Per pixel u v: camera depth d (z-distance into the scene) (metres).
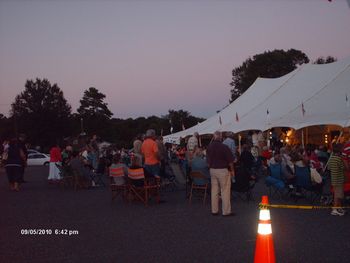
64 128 66.31
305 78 22.83
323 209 9.09
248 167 14.11
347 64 20.89
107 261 5.31
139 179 10.09
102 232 7.05
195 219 8.12
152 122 72.88
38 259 5.46
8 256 5.62
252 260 5.22
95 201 11.04
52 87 68.50
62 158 19.11
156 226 7.49
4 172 26.47
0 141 54.09
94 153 17.06
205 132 22.95
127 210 9.41
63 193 13.21
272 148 20.73
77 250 5.88
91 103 86.19
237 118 21.56
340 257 5.30
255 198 11.12
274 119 19.20
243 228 7.18
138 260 5.32
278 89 23.50
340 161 8.24
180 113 68.19
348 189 8.50
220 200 10.56
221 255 5.48
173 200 11.02
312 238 6.34
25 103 67.19
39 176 21.97
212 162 8.45
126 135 74.38
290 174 10.88
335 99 18.06
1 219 8.45
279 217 8.16
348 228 7.04
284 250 5.66
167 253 5.62
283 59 59.59
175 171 13.02
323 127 21.34
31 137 63.38
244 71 64.31
